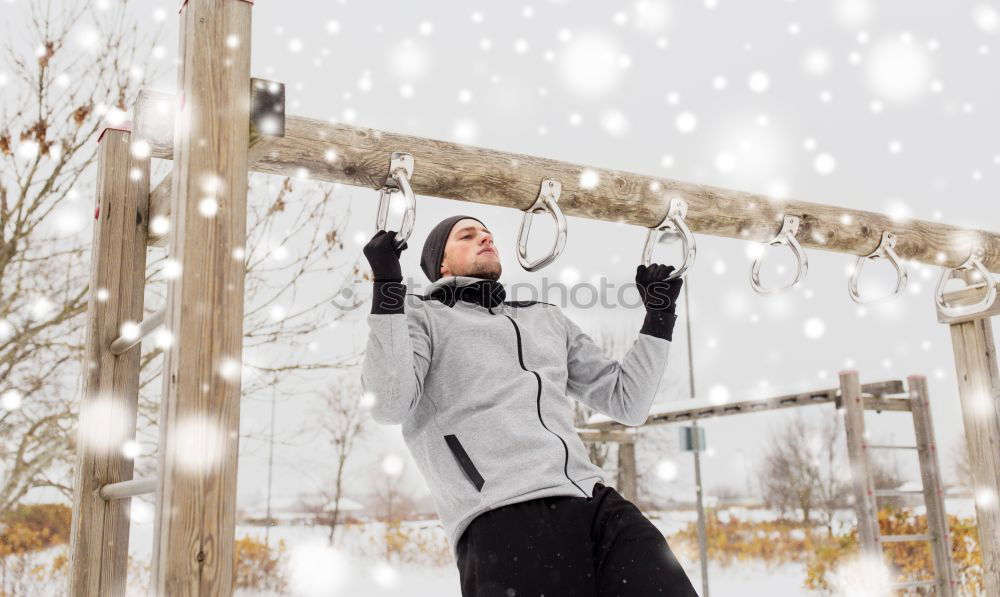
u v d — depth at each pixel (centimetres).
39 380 340
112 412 160
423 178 143
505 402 143
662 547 133
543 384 148
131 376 163
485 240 171
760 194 183
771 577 886
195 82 111
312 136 132
